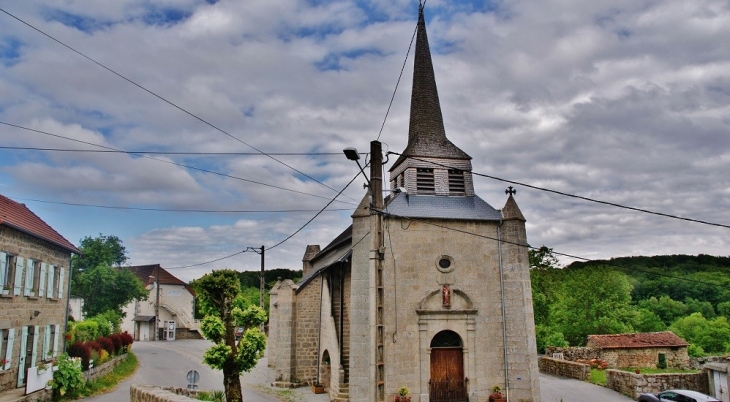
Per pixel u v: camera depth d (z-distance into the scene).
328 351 27.31
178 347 52.84
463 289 22.81
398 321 21.98
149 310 66.44
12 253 21.53
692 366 40.03
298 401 25.36
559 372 36.50
